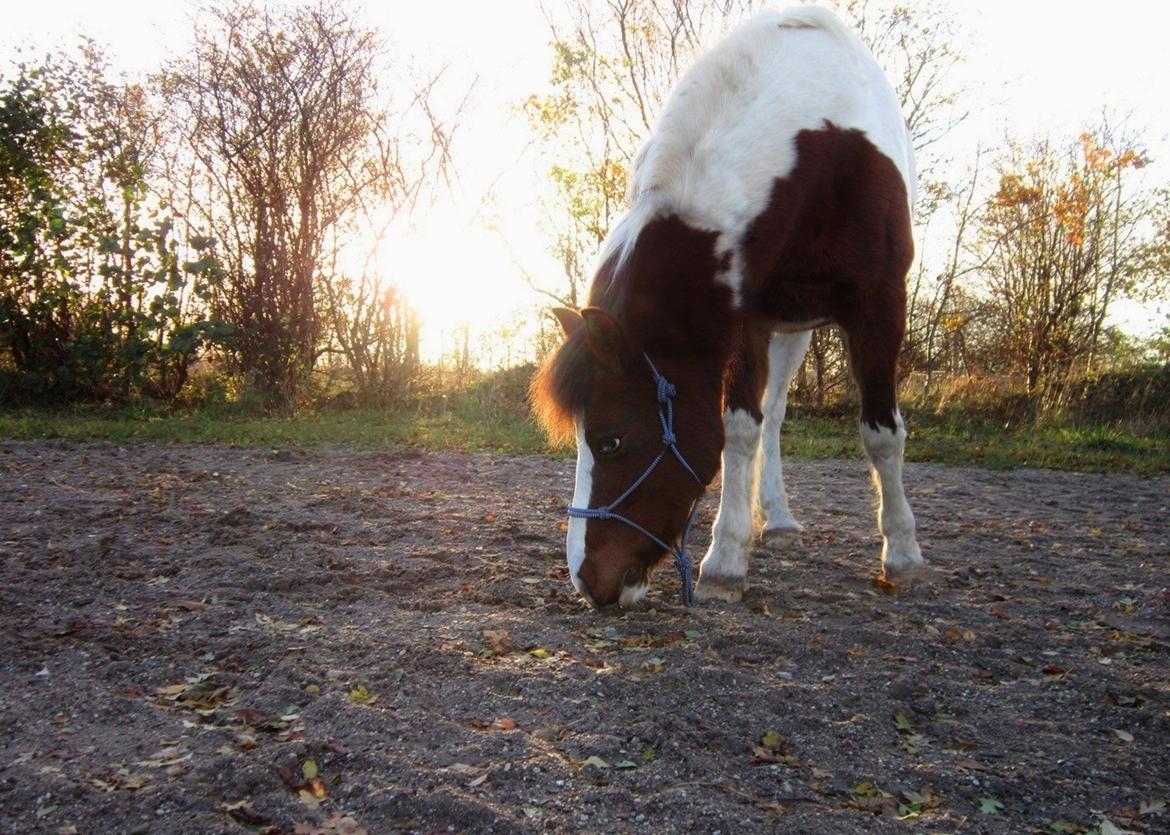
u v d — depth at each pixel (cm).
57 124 633
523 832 106
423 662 155
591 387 159
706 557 199
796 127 182
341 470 377
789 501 334
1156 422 564
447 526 263
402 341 664
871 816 113
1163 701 149
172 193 648
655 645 166
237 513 262
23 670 149
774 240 177
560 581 208
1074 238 616
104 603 186
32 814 107
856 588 211
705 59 183
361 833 105
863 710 142
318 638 166
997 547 263
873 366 195
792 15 204
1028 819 114
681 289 166
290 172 634
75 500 287
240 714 133
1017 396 624
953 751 132
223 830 104
